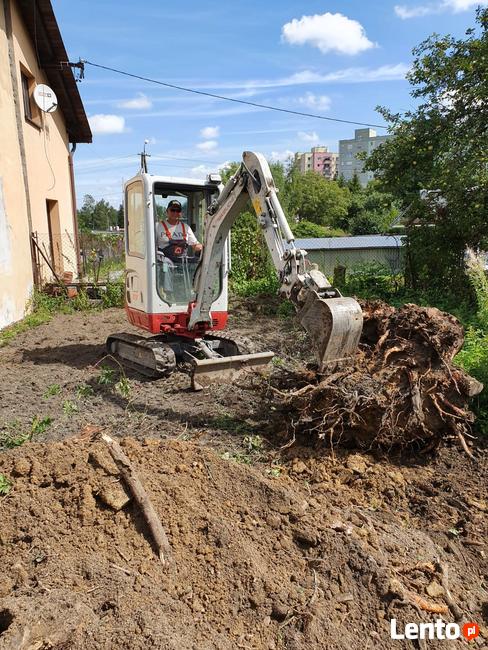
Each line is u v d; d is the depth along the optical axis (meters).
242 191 5.30
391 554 3.26
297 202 54.94
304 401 4.55
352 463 4.30
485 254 10.48
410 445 4.57
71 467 3.48
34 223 12.48
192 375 5.75
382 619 2.78
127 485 3.30
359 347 4.66
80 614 2.41
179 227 6.83
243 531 3.23
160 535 3.01
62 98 15.17
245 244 15.50
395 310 4.84
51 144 14.46
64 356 7.88
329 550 3.12
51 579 2.68
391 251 20.84
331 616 2.73
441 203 11.01
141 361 6.89
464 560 3.40
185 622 2.56
